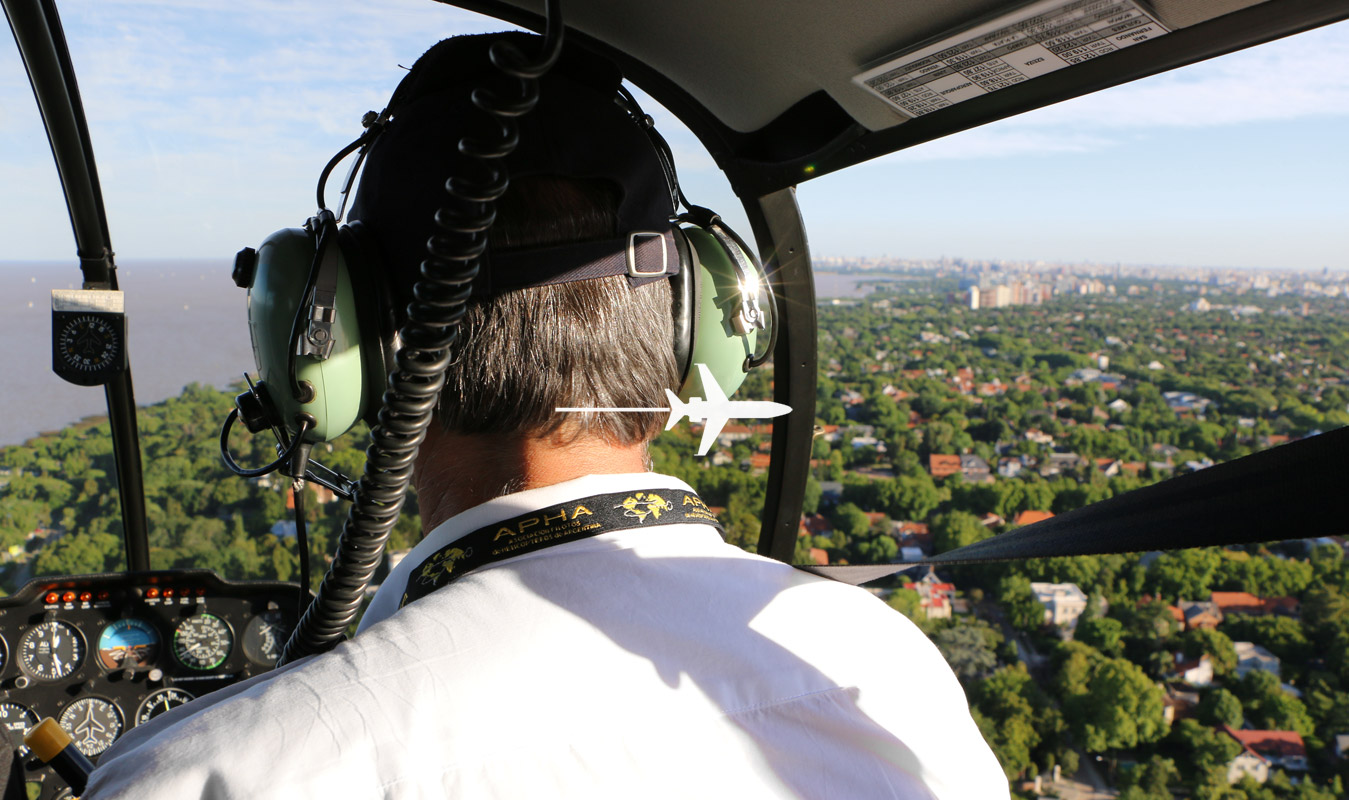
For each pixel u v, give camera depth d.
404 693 0.32
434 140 0.45
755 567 0.41
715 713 0.35
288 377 0.51
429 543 0.42
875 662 0.40
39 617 1.22
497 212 0.41
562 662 0.34
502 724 0.32
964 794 0.40
